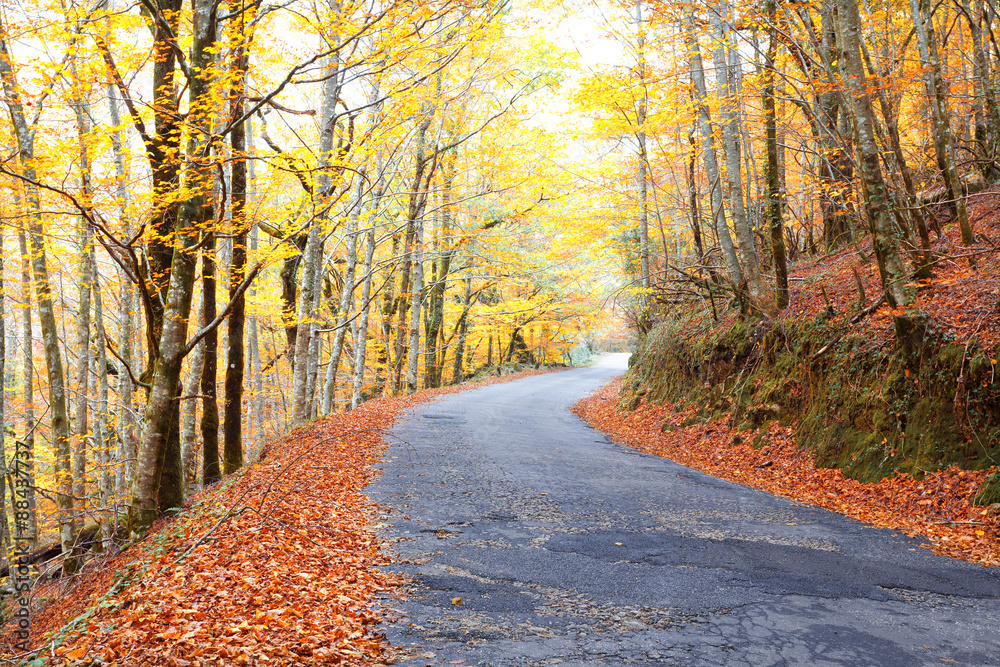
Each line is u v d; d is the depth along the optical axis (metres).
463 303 36.47
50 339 13.16
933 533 7.72
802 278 15.83
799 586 5.90
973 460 8.65
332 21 8.79
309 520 7.58
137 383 9.43
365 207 17.95
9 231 14.49
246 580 5.42
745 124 18.83
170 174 9.04
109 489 15.48
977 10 13.71
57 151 9.34
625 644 4.66
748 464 12.40
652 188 24.94
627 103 18.77
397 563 6.51
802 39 13.84
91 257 14.21
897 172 13.68
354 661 4.30
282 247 12.55
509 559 6.68
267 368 24.27
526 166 19.38
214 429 12.91
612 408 22.81
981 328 9.41
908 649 4.59
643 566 6.48
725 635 4.83
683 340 19.06
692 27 13.70
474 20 10.52
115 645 4.25
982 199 13.55
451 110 17.28
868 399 10.78
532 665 4.32
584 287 34.66
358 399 22.25
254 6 8.52
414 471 11.34
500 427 17.62
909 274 11.19
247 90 10.52
